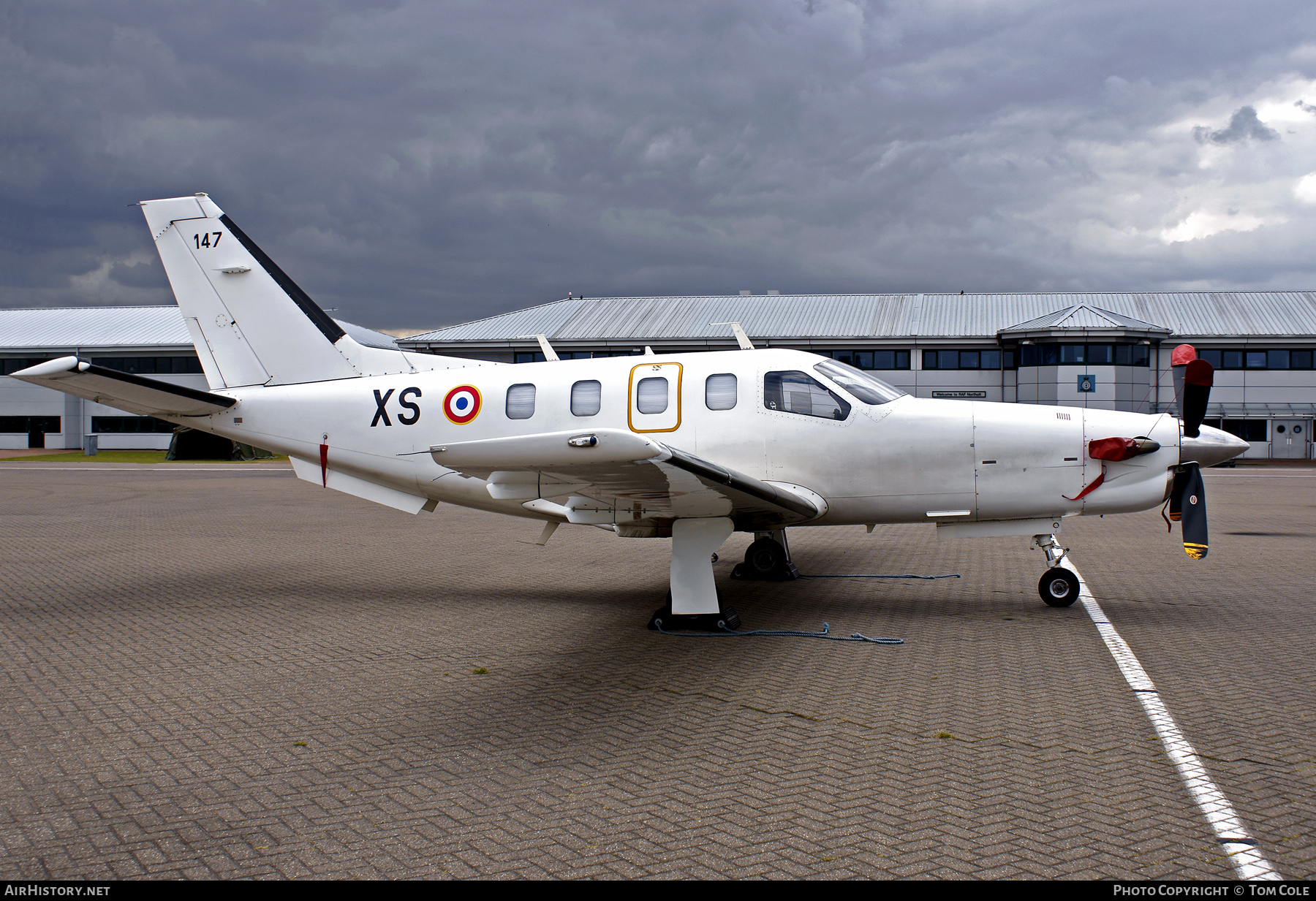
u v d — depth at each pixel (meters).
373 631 6.87
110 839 3.26
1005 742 4.24
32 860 3.09
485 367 8.56
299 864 3.06
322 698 5.06
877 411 7.54
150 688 5.27
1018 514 7.52
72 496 19.92
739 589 8.66
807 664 5.79
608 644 6.40
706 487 5.77
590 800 3.59
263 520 15.28
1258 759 3.98
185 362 42.62
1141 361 34.09
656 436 7.77
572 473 5.34
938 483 7.48
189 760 4.07
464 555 11.19
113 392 8.23
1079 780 3.76
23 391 44.06
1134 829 3.28
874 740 4.28
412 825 3.36
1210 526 13.85
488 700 5.01
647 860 3.07
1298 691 5.05
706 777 3.83
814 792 3.65
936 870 2.98
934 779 3.78
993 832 3.27
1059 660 5.81
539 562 10.63
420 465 8.44
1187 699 4.90
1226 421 35.47
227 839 3.25
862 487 7.55
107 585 8.98
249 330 9.09
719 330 37.03
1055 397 33.81
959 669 5.61
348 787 3.74
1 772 3.92
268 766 3.99
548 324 38.62
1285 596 8.05
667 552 11.54
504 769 3.95
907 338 36.00
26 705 4.93
